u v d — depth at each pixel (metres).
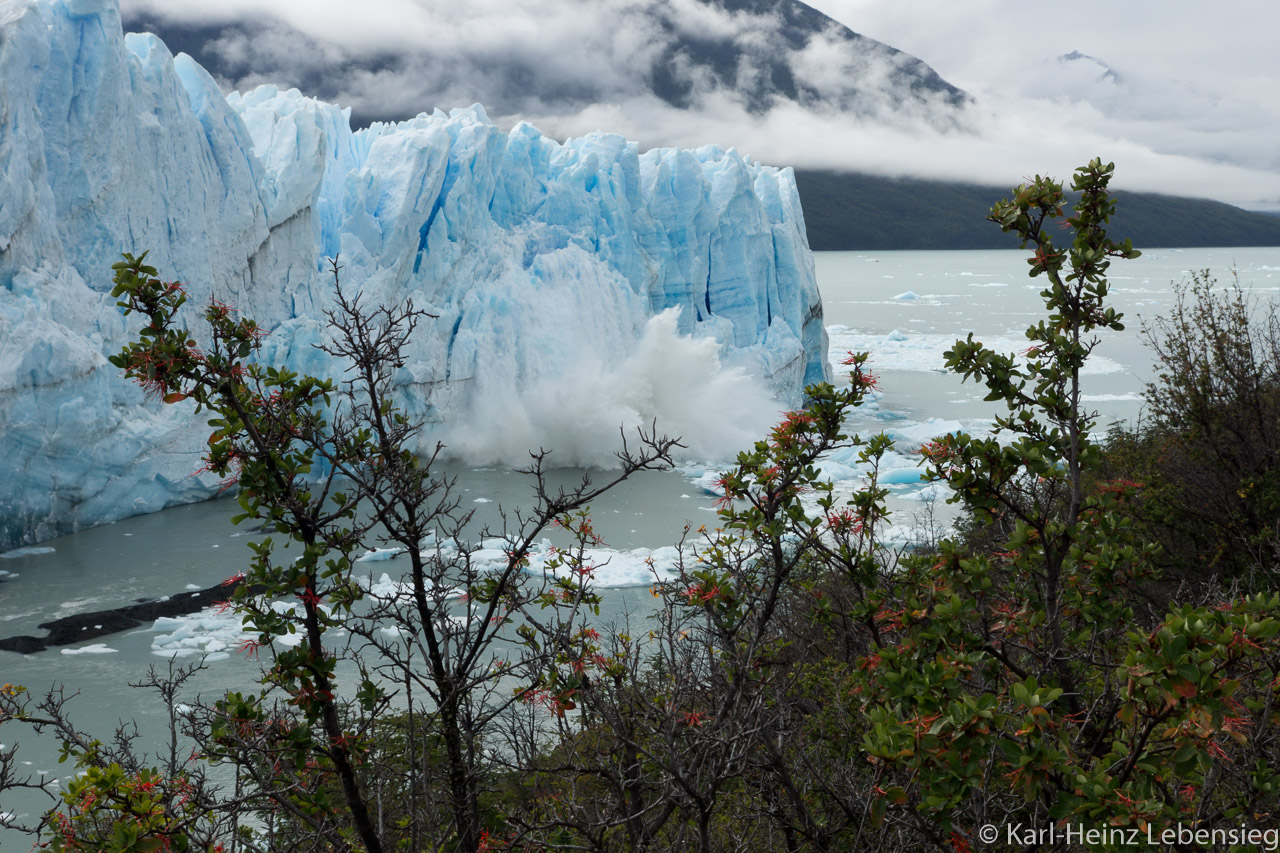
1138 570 5.13
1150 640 3.44
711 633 5.80
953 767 3.66
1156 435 12.89
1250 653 3.36
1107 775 3.64
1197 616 3.42
